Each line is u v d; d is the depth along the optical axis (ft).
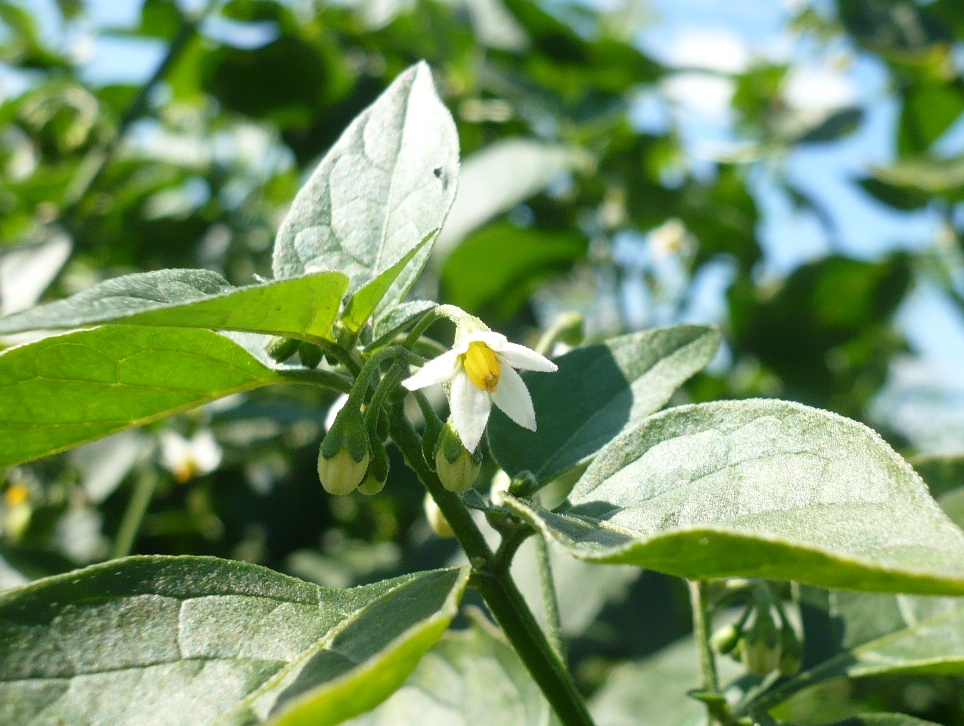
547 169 0.65
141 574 0.26
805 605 0.38
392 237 0.30
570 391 0.32
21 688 0.24
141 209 0.82
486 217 0.63
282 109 0.81
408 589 0.26
